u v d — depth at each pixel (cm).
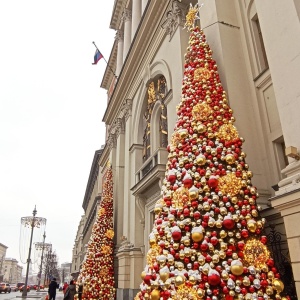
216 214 459
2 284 4394
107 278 1384
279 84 536
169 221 475
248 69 770
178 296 402
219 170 499
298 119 486
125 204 1512
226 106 600
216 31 799
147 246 1258
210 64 662
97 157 3356
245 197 481
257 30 791
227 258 424
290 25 532
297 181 459
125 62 1670
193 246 438
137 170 1462
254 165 668
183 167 523
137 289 1234
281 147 667
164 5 1241
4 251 11300
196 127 551
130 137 1616
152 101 1401
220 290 402
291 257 448
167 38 1216
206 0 876
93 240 1491
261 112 715
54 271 7262
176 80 1026
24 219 3362
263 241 444
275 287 404
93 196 3716
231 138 545
